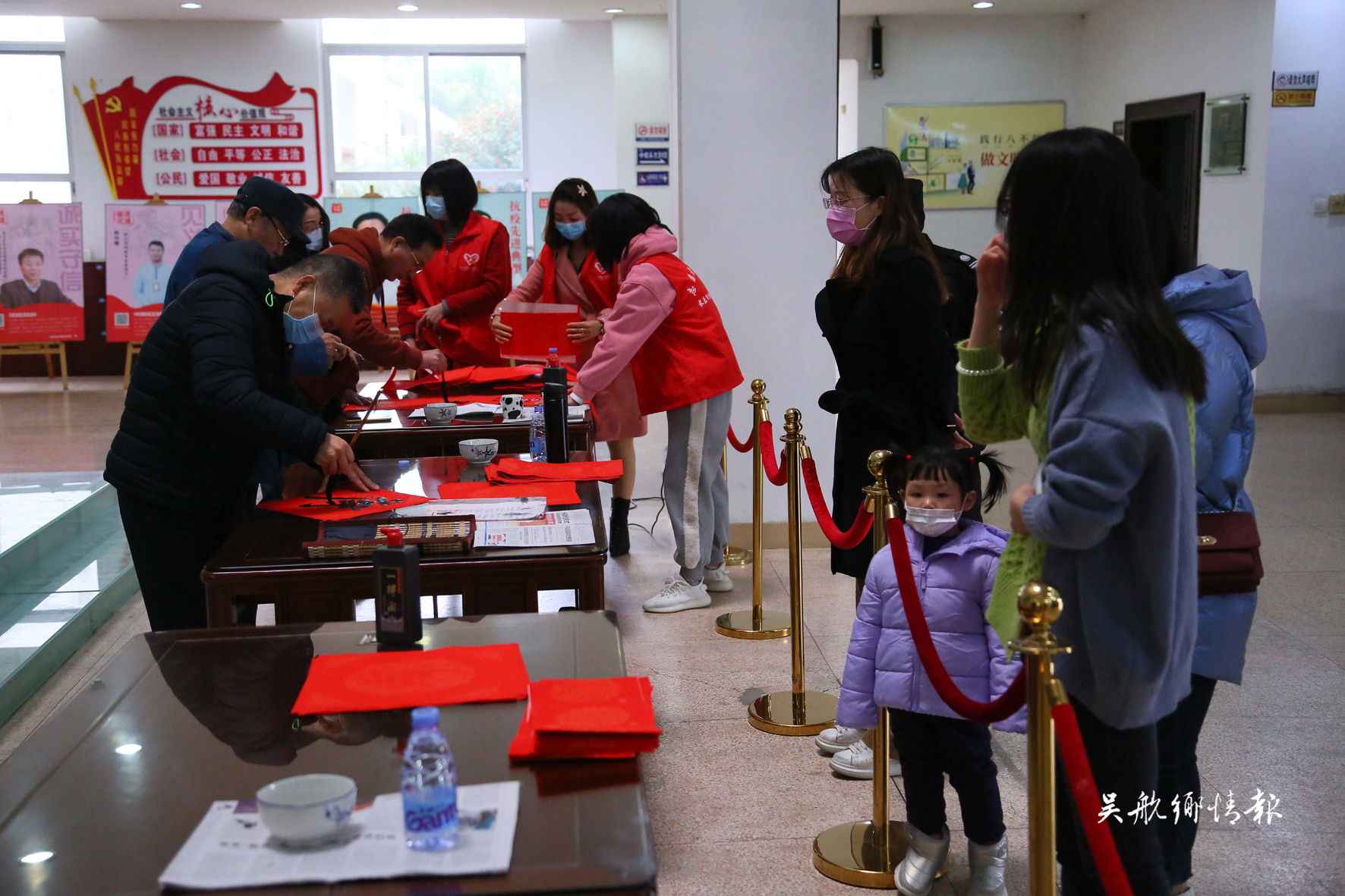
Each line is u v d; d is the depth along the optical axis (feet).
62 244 34.32
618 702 5.23
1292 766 9.23
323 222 14.53
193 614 9.00
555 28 38.22
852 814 8.60
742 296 16.03
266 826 4.11
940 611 7.18
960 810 8.45
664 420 29.32
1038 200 4.91
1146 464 4.74
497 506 8.81
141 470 8.66
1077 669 5.06
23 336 34.37
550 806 4.40
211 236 10.71
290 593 7.37
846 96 36.73
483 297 17.02
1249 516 6.30
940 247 11.37
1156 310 4.84
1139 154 33.32
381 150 38.83
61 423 28.22
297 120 37.81
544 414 10.74
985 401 5.89
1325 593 13.82
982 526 7.36
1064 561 5.03
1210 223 29.53
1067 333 4.85
